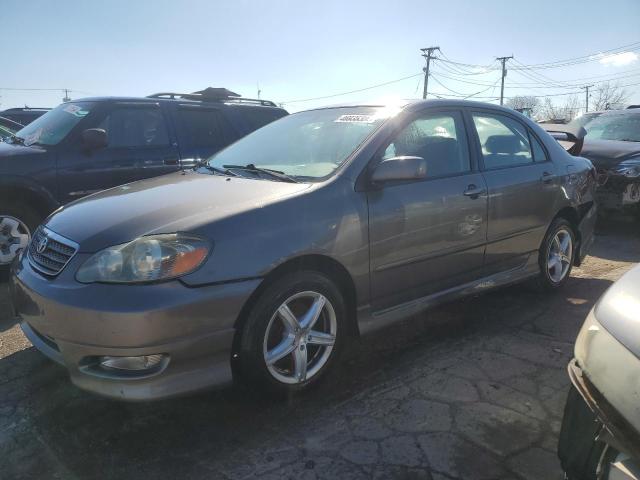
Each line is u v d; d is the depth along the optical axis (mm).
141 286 2434
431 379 3193
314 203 2934
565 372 3271
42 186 5078
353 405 2918
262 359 2777
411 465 2406
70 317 2459
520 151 4371
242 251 2641
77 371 2545
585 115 9734
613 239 7223
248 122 6777
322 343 3047
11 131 7898
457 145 3836
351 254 3043
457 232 3635
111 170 5504
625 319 1720
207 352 2576
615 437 1614
